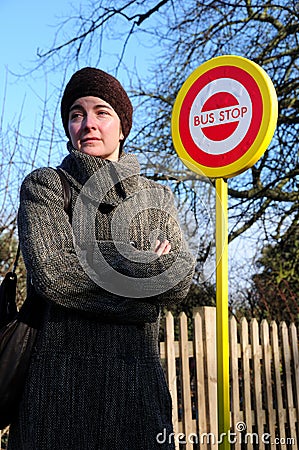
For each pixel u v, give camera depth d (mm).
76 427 1975
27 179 2143
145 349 2107
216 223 2611
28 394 2027
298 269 9523
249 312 10211
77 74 2244
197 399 5500
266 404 6488
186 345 5492
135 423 2023
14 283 2301
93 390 1996
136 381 2043
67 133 2301
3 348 2049
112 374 2012
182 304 8914
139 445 2021
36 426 1986
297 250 9539
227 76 2896
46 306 2090
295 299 9633
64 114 2281
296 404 6871
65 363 2010
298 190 9336
